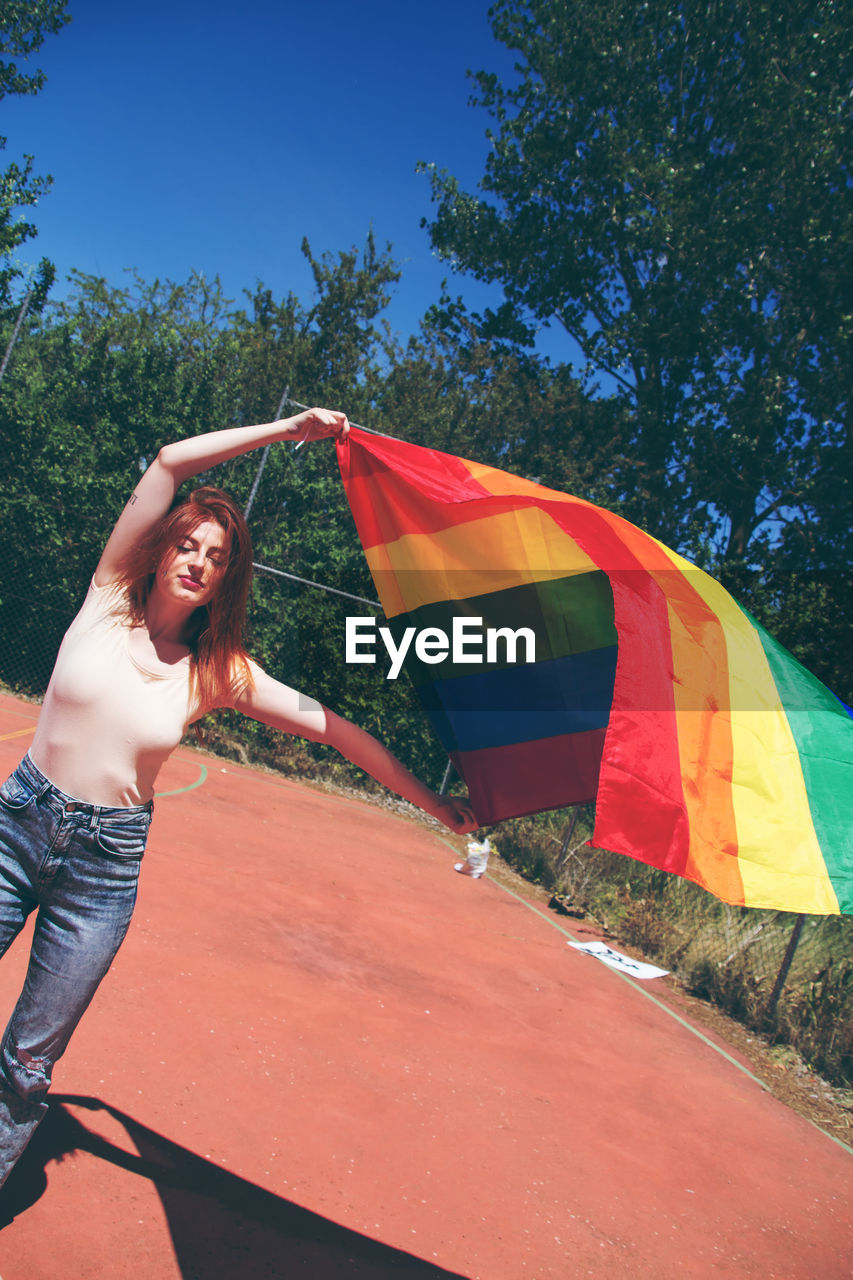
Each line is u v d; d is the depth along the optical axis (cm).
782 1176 462
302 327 2347
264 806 1002
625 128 2006
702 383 1969
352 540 1434
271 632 1334
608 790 211
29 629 1295
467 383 2247
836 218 1667
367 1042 461
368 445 261
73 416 1358
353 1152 354
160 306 2608
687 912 956
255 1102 367
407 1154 366
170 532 210
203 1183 302
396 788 240
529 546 264
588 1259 332
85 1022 384
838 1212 438
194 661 221
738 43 1908
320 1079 405
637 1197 393
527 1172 383
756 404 1828
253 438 234
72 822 208
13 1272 235
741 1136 497
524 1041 534
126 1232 265
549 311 2366
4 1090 214
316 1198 316
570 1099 474
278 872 730
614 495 1984
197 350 1412
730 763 220
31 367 1566
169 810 832
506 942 740
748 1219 404
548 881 1040
